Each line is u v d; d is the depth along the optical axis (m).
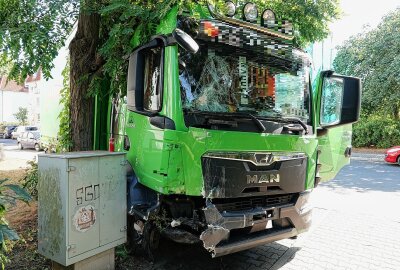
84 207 3.60
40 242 3.79
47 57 4.49
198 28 3.88
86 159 3.63
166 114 3.65
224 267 4.42
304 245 5.23
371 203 8.01
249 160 3.79
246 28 4.19
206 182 3.54
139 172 4.11
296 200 4.28
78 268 3.62
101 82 5.37
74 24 5.32
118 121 4.95
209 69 3.88
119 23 4.66
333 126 4.79
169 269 4.34
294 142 4.19
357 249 5.08
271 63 4.37
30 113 52.25
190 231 3.80
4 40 4.34
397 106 22.56
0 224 3.10
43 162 3.73
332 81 4.96
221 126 3.73
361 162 17.08
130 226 4.51
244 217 3.74
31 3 4.33
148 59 3.92
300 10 5.89
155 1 4.54
